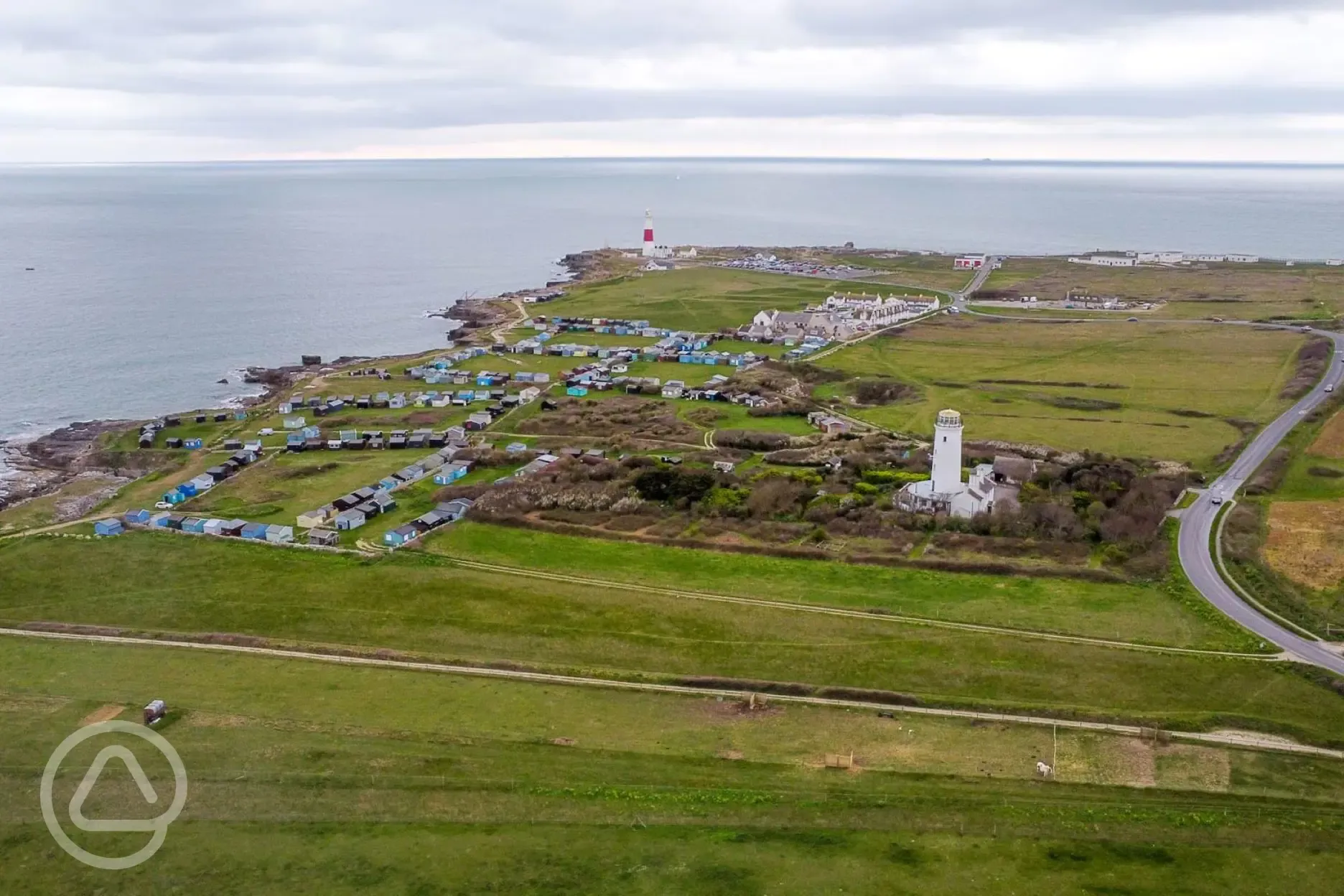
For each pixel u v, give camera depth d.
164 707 72.81
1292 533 107.00
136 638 85.94
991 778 64.50
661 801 61.69
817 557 103.44
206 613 91.56
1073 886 53.34
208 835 58.62
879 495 121.75
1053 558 101.69
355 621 89.44
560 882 53.88
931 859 55.78
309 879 54.50
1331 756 67.12
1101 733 70.06
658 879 54.00
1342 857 56.09
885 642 84.25
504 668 80.56
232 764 65.81
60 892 53.75
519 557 105.06
